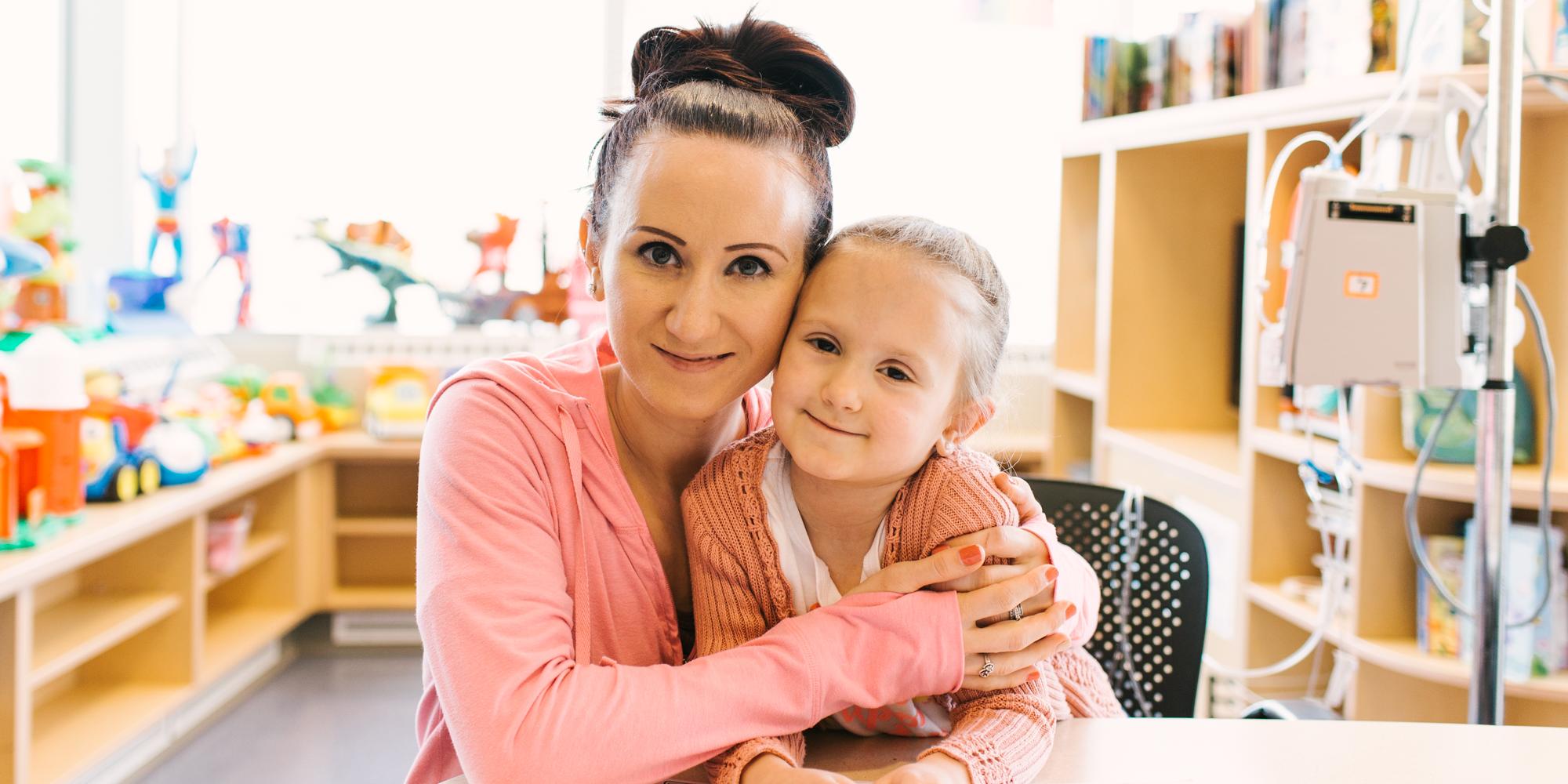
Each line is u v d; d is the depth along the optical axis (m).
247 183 3.66
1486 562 1.25
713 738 0.82
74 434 2.27
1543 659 1.86
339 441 3.44
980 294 0.92
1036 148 3.68
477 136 3.75
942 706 1.02
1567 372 1.88
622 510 0.98
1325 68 2.21
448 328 3.78
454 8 3.71
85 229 3.49
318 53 3.67
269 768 2.60
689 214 0.87
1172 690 1.38
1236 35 2.55
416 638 3.58
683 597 1.08
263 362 3.66
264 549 3.14
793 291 0.91
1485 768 0.89
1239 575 2.26
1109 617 1.41
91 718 2.50
